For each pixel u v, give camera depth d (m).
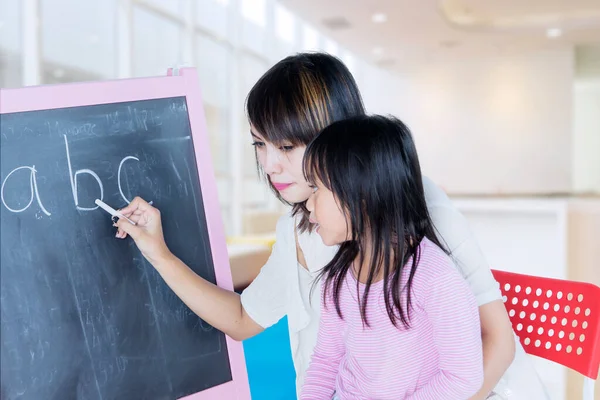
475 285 0.95
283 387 1.85
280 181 1.06
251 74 6.49
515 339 1.03
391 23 6.12
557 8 6.24
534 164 7.97
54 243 0.92
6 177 0.89
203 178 1.08
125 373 0.98
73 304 0.93
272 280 1.15
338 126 0.91
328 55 1.06
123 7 4.22
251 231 6.00
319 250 1.14
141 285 1.00
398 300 0.89
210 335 1.08
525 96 7.96
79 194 0.95
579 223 2.69
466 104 8.30
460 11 6.38
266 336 2.08
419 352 0.93
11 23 3.31
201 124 1.08
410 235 0.90
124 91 1.01
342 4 5.36
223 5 5.81
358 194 0.88
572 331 1.07
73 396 0.93
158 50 4.83
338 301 1.00
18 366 0.89
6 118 0.90
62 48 3.77
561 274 2.71
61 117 0.94
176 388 1.02
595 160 11.41
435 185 1.06
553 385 2.25
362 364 0.98
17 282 0.89
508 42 7.16
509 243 3.39
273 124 0.99
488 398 0.98
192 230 1.07
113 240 0.98
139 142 1.02
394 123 0.94
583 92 11.40
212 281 1.09
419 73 8.58
